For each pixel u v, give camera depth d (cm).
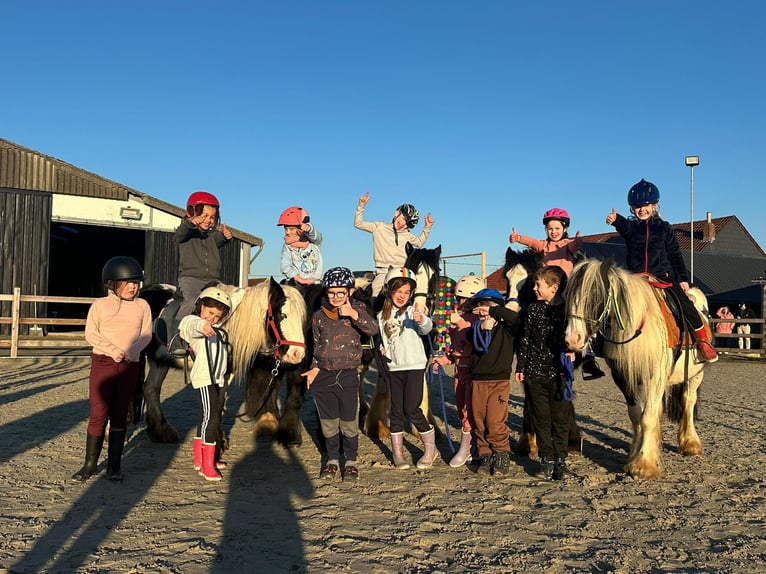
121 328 505
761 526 423
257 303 515
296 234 664
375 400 688
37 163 1858
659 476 533
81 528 400
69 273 2902
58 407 868
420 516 434
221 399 548
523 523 423
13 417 791
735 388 1203
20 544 371
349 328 517
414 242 708
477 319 558
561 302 536
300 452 612
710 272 3491
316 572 339
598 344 548
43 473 530
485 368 529
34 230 1850
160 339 611
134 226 1970
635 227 603
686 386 632
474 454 584
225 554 362
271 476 529
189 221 603
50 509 437
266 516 429
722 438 716
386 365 559
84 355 1514
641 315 507
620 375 541
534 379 522
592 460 604
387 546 378
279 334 510
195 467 534
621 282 507
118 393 507
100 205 1928
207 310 513
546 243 646
